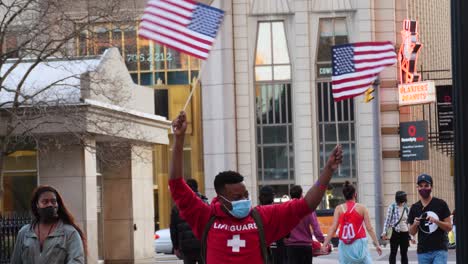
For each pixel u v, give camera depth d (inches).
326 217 1941.4
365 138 2440.9
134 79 2439.7
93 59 1359.5
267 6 2487.7
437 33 3806.6
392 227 1053.8
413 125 2426.2
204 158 2476.6
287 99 2484.0
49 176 1315.2
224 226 365.7
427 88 2416.3
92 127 1259.8
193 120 2471.7
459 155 401.7
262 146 2482.8
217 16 388.8
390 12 2471.7
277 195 2476.6
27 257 445.1
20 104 1226.0
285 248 814.5
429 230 652.1
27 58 1434.5
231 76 2475.4
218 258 365.1
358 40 2458.2
